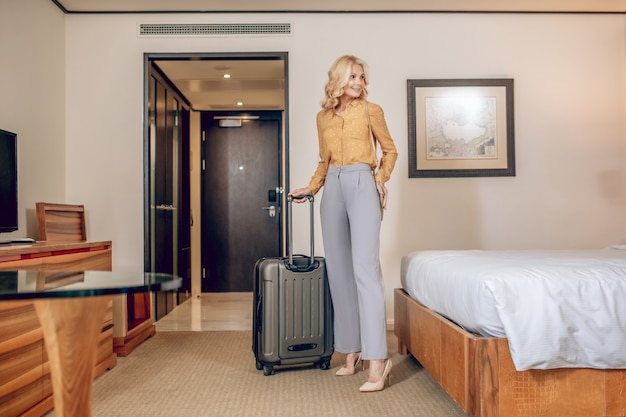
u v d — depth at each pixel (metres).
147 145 4.02
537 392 1.69
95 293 0.96
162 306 4.55
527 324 1.66
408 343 2.75
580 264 1.91
